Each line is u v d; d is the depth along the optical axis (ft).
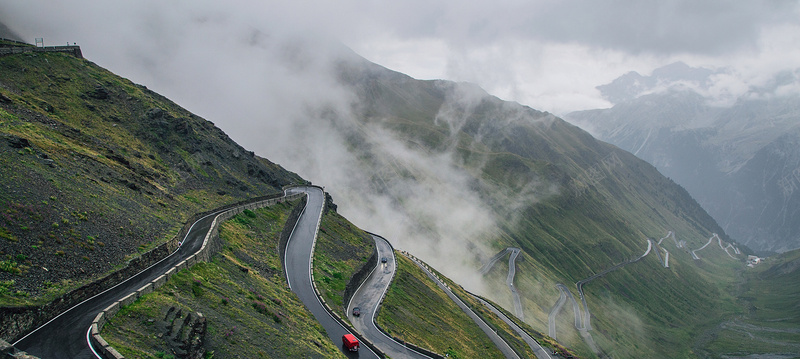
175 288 133.18
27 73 282.15
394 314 237.86
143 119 312.91
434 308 292.61
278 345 131.85
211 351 113.39
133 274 137.90
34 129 212.43
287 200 346.74
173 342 104.58
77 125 260.83
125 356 92.58
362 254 311.68
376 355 167.32
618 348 650.84
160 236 168.76
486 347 274.57
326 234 309.83
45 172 166.61
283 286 194.80
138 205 189.88
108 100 312.71
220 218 223.71
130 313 111.24
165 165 278.26
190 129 336.08
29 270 112.57
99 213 159.63
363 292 257.34
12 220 126.41
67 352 93.30
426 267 454.81
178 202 227.81
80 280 120.37
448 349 231.71
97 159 216.54
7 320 92.68
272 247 235.61
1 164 153.89
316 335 157.48
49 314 104.42
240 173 346.33
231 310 137.39
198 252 158.51
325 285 220.84
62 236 133.49
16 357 79.15
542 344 366.02
